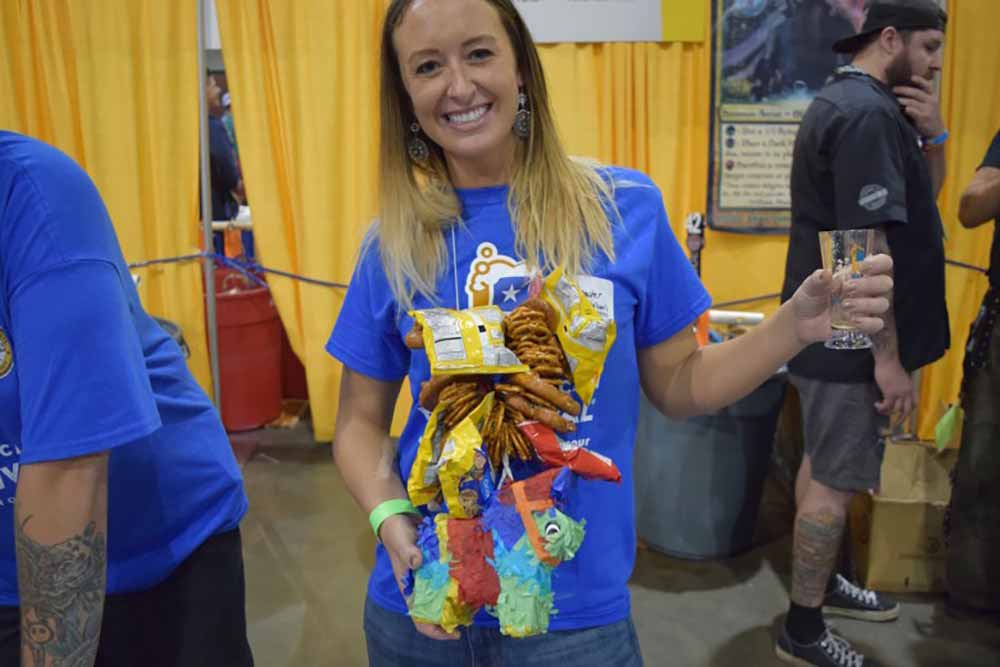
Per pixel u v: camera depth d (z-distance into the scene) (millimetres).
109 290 839
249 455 3508
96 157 3016
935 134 1927
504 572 854
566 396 903
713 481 2539
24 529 814
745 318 2691
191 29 2973
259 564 2648
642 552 2684
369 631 1154
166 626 1098
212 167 3521
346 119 3080
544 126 1022
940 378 3115
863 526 2408
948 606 2303
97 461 833
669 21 2865
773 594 2424
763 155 2934
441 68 957
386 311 1067
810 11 2807
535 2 2859
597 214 1013
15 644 1025
